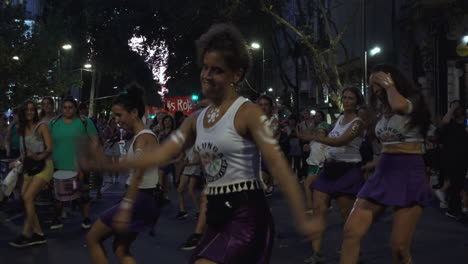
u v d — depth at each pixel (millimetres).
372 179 4441
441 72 22750
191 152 8688
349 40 33844
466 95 22234
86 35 45750
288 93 40688
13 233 8359
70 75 43500
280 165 2500
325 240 7574
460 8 21641
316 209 6039
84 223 8711
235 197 2705
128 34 44281
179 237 7988
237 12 30469
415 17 23688
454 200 9297
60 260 6574
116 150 15008
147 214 4480
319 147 8508
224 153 2705
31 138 7855
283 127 12805
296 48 33906
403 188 4289
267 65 44344
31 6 58906
